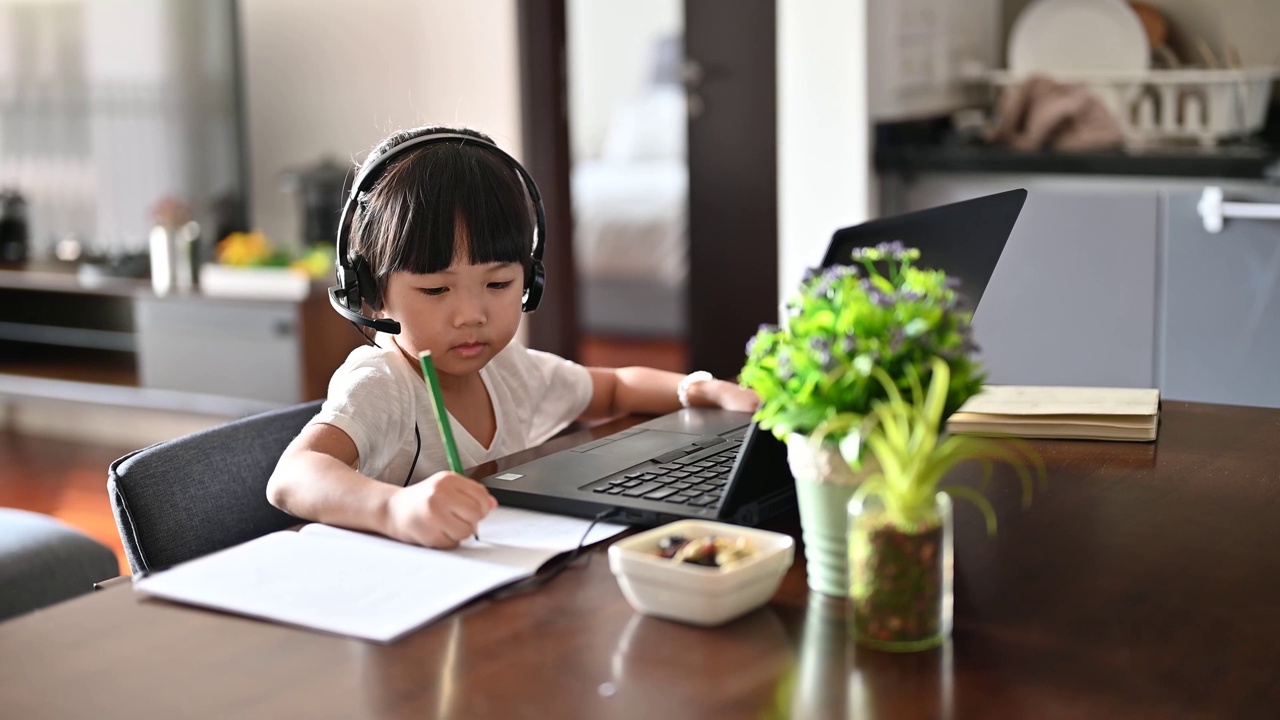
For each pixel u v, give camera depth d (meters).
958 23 3.38
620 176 5.67
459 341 1.24
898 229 1.05
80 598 0.89
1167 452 1.24
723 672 0.75
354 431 1.19
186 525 1.17
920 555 0.77
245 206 4.37
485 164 1.23
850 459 0.79
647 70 6.33
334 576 0.91
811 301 0.84
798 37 3.05
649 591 0.83
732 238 3.76
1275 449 1.25
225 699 0.73
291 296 3.83
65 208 4.58
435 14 4.26
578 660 0.77
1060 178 2.87
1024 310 2.88
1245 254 2.64
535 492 1.09
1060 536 0.99
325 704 0.72
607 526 1.03
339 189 4.18
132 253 4.41
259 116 4.66
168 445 1.20
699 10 3.70
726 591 0.81
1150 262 2.73
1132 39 3.13
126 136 4.46
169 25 4.36
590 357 5.10
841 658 0.77
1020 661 0.76
